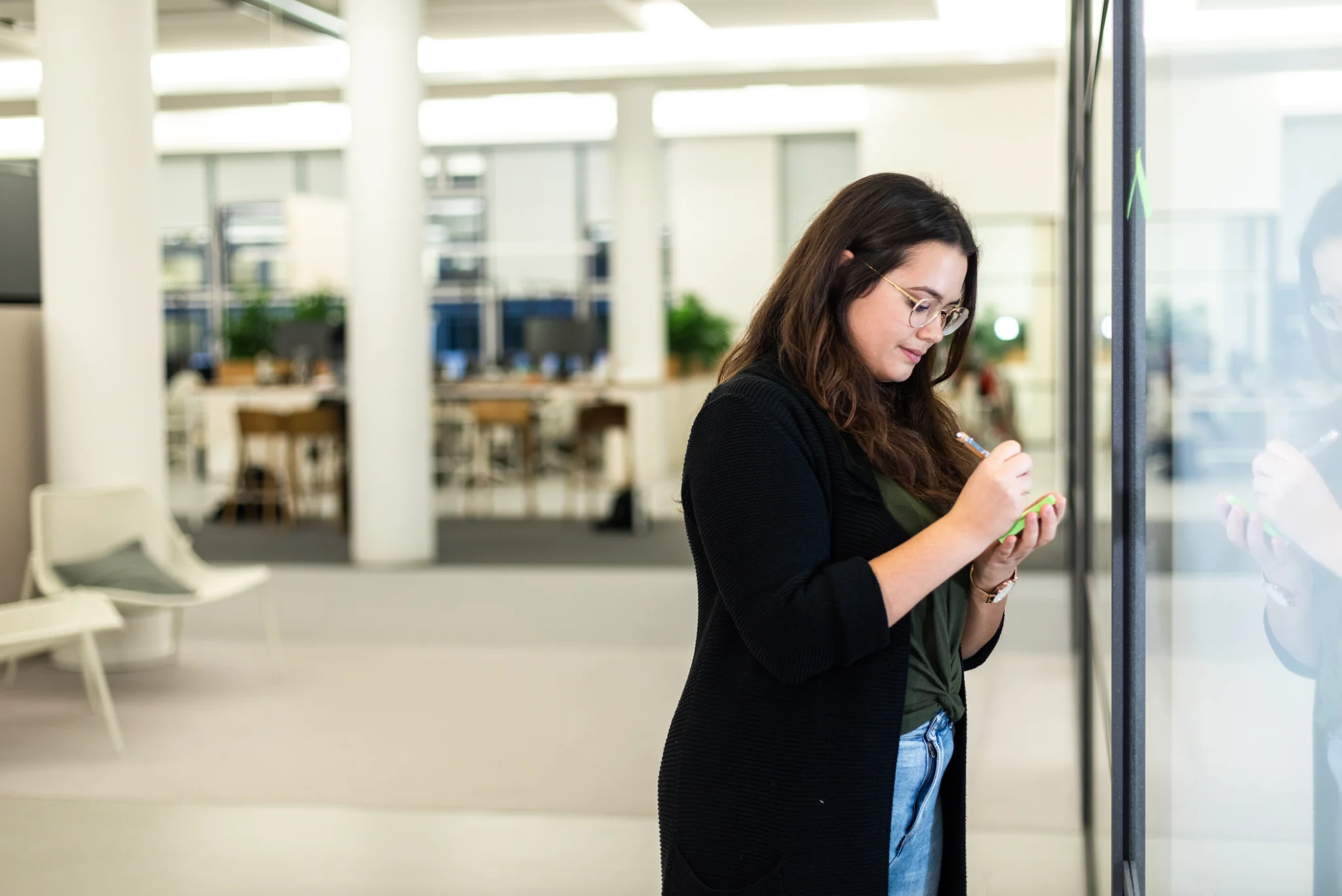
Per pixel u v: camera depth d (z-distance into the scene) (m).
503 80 10.80
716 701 1.52
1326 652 1.24
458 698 5.03
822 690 1.48
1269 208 1.12
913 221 1.50
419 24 7.82
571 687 5.17
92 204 5.58
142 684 5.31
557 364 12.68
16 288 5.87
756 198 14.96
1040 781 4.01
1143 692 1.73
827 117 14.55
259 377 11.71
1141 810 1.73
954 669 1.62
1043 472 11.72
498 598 7.05
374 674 5.43
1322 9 1.01
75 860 3.40
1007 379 12.42
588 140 15.48
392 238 7.83
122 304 5.65
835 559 1.51
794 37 10.45
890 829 1.51
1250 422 1.20
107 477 5.66
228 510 10.34
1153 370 1.58
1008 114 12.16
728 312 15.08
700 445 1.50
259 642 6.05
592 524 10.02
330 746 4.41
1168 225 1.45
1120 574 1.75
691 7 9.30
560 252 16.12
